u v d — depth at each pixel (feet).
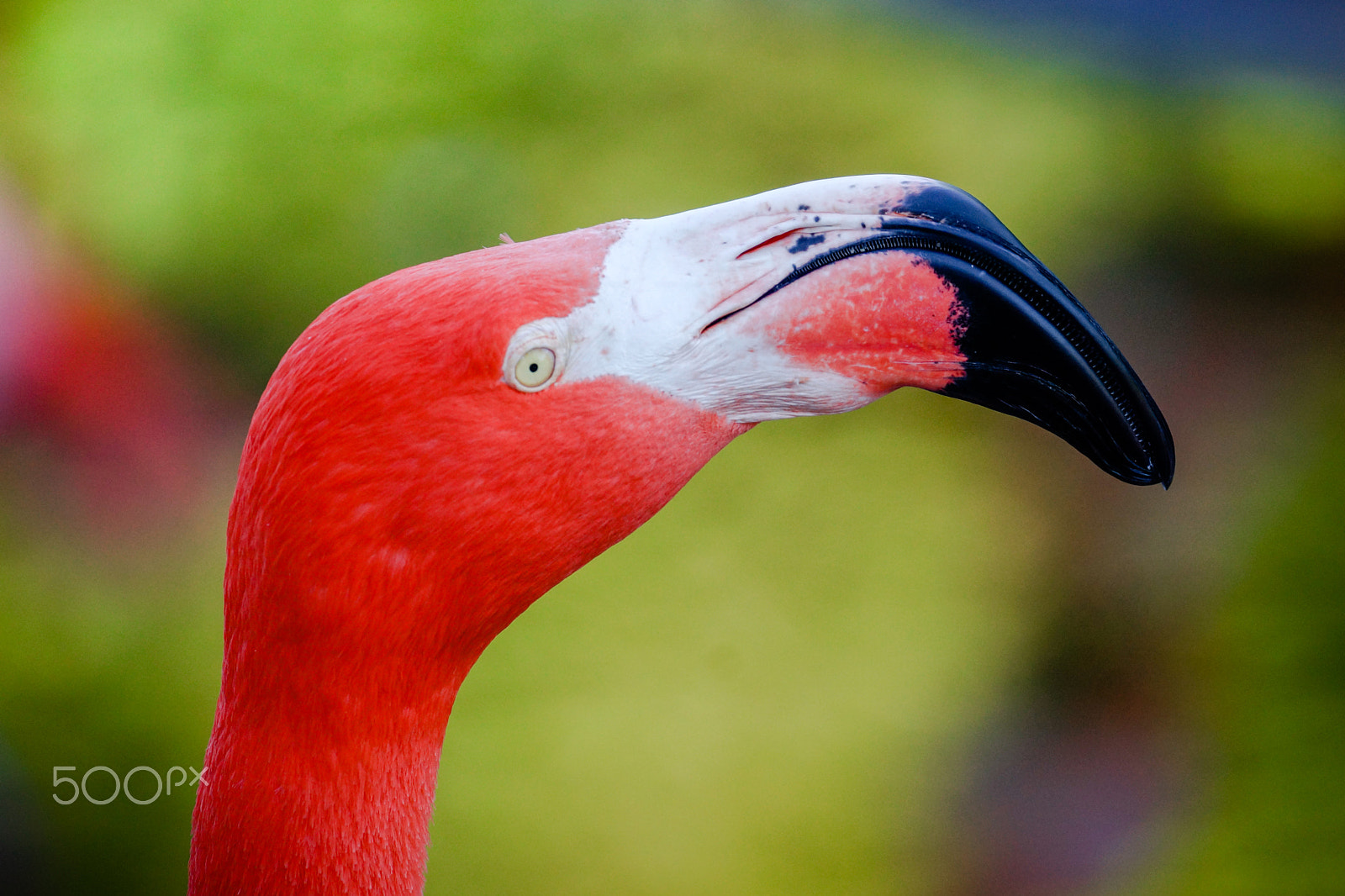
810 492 25.29
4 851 18.37
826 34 36.06
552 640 22.79
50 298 25.02
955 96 33.96
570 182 30.53
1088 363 8.20
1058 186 31.09
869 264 8.22
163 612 22.58
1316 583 19.43
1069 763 20.06
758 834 19.62
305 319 27.37
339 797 7.57
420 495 7.26
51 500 23.84
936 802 20.11
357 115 30.96
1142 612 21.70
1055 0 38.58
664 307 8.05
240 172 29.35
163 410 25.58
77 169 29.01
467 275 7.63
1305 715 17.97
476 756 20.88
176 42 31.55
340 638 7.36
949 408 27.02
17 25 31.55
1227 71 35.17
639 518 8.18
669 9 35.12
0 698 20.44
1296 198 30.40
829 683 21.84
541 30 33.27
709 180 30.96
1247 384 25.90
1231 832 17.28
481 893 18.79
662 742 21.07
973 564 23.48
